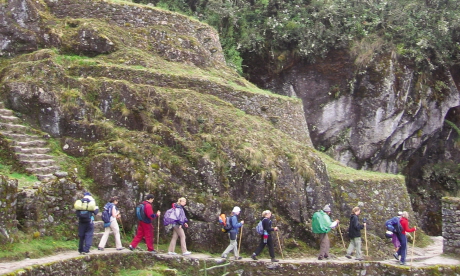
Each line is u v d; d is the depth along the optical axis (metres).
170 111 12.21
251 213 11.50
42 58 13.26
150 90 12.36
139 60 14.52
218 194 11.45
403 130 22.50
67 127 11.68
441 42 22.80
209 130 12.28
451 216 12.76
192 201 11.13
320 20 22.61
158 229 10.50
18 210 9.02
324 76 22.47
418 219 23.27
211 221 11.16
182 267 10.03
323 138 22.39
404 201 15.68
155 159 11.34
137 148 11.40
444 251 12.78
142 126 11.87
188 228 10.98
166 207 11.04
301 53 22.03
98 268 8.95
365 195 14.55
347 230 13.12
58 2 15.50
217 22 21.50
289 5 22.88
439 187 23.98
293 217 12.05
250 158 11.90
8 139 10.62
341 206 14.12
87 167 11.04
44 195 9.62
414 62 22.14
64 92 11.89
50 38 14.30
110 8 15.85
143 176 10.97
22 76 12.19
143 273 9.11
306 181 12.66
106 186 10.81
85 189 10.45
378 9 23.06
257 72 22.66
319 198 12.81
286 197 12.07
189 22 17.12
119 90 12.16
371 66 21.84
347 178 14.66
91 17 15.62
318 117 22.38
